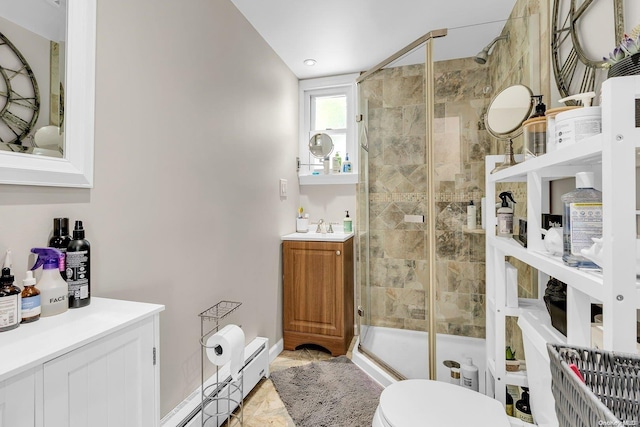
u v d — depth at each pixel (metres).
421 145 2.22
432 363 1.92
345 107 2.98
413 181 2.27
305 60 2.62
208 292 1.67
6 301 0.75
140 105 1.25
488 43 2.00
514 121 1.51
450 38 1.95
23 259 0.87
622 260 0.60
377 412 1.22
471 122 2.09
